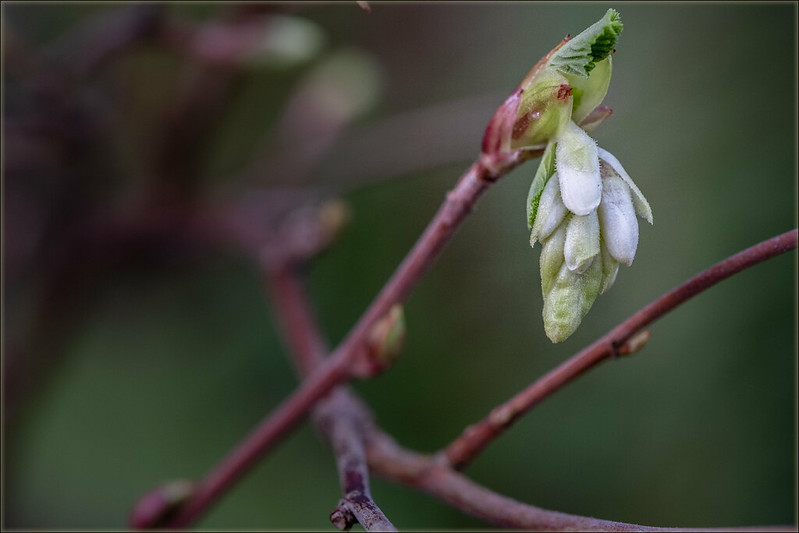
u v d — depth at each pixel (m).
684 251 0.36
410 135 0.40
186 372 0.43
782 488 0.35
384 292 0.31
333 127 0.44
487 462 0.37
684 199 0.36
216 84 0.39
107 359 0.43
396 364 0.38
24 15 0.43
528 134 0.29
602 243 0.28
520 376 0.37
